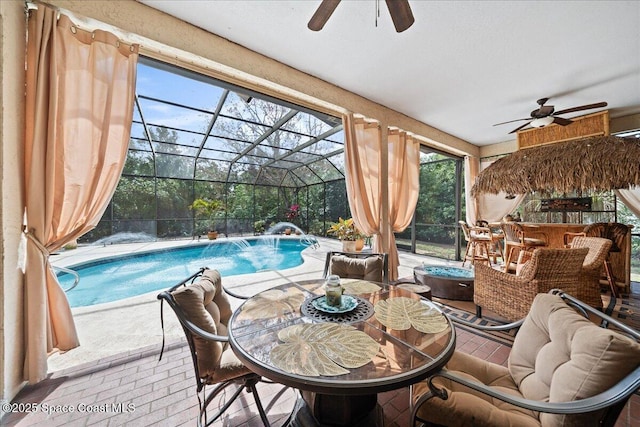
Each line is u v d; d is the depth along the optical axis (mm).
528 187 3545
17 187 1594
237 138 5949
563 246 4273
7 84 1506
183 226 8305
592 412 811
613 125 4246
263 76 2576
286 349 1068
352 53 2541
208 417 1472
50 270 1781
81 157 1827
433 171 6543
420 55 2570
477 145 5984
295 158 7848
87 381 1761
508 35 2260
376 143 3656
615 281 3729
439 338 1172
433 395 1000
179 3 1968
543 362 1118
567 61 2660
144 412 1507
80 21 1834
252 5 1966
